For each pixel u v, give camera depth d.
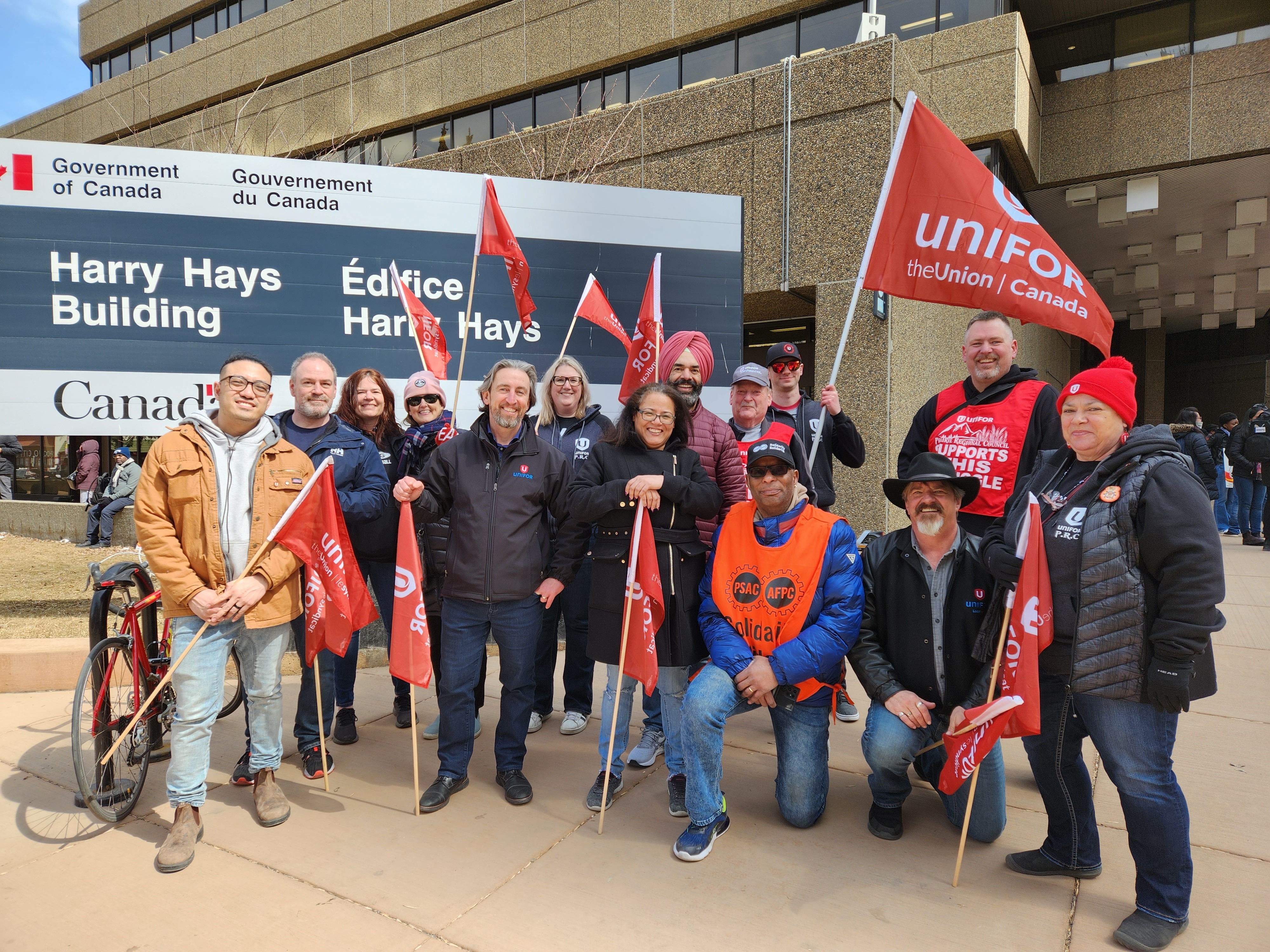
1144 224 13.25
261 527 2.96
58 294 5.61
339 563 3.16
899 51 6.81
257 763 3.10
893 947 2.30
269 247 5.93
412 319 4.84
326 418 3.76
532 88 11.59
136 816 3.12
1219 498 10.93
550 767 3.69
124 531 10.51
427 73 12.30
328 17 13.96
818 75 7.07
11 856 2.79
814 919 2.44
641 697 4.66
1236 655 5.14
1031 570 2.42
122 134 16.83
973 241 3.51
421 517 3.35
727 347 6.67
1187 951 2.25
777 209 7.36
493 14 11.66
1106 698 2.29
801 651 2.81
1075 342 19.91
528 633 3.35
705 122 7.73
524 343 6.38
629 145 8.22
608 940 2.34
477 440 3.37
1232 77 10.07
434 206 6.22
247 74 15.06
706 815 2.81
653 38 10.40
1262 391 23.66
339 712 3.98
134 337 5.73
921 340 7.80
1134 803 2.30
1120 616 2.26
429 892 2.59
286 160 5.93
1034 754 2.63
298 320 6.00
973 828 2.91
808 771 2.95
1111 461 2.33
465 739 3.37
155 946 2.29
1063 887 2.62
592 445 4.32
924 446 3.91
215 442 2.96
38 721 4.05
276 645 3.09
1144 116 10.57
